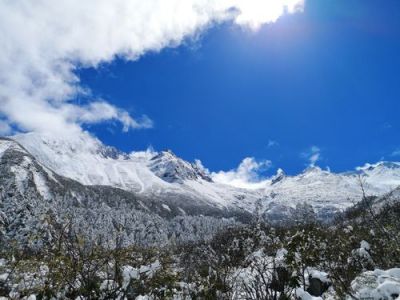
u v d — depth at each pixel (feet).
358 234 49.93
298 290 32.65
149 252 27.96
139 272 25.96
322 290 37.42
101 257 25.77
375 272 33.17
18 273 25.13
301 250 35.40
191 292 29.71
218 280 30.35
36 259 25.12
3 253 25.16
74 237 25.38
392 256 43.65
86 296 24.39
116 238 26.81
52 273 24.38
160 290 25.85
